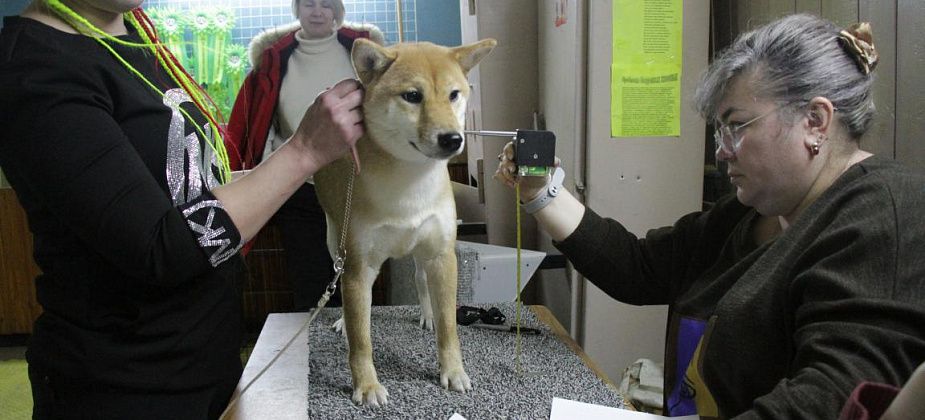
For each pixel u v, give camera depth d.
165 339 0.86
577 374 1.19
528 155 1.09
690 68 1.56
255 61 2.11
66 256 0.81
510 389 1.12
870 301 0.60
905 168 0.72
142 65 0.88
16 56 0.73
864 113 0.77
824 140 0.76
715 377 0.80
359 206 1.08
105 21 0.87
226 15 2.78
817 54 0.75
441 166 1.12
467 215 2.37
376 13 3.28
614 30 1.51
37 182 0.72
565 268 1.83
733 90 0.79
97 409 0.84
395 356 1.29
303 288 2.22
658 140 1.57
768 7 1.48
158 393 0.87
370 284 1.16
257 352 1.34
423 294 1.46
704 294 0.92
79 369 0.83
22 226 2.73
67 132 0.71
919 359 0.58
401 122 1.02
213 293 0.92
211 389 0.93
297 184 0.86
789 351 0.73
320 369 1.23
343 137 0.87
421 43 1.15
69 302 0.83
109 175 0.73
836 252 0.66
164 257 0.76
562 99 1.71
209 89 2.71
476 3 1.97
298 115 2.06
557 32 1.75
